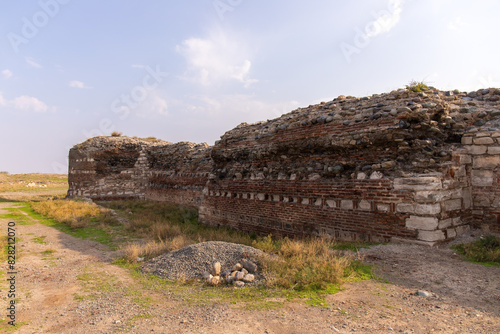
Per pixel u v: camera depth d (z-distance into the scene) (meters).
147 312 4.98
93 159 27.33
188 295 5.74
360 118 9.91
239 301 5.25
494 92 10.14
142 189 28.70
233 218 15.11
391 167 8.95
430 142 8.93
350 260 6.88
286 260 7.02
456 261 6.82
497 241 7.73
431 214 7.89
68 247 10.41
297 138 11.94
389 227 8.73
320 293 5.38
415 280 5.86
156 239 11.70
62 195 31.75
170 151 25.12
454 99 10.27
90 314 4.96
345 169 10.27
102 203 24.56
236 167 15.37
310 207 11.16
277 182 12.66
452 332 3.95
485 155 8.93
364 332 3.98
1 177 58.91
